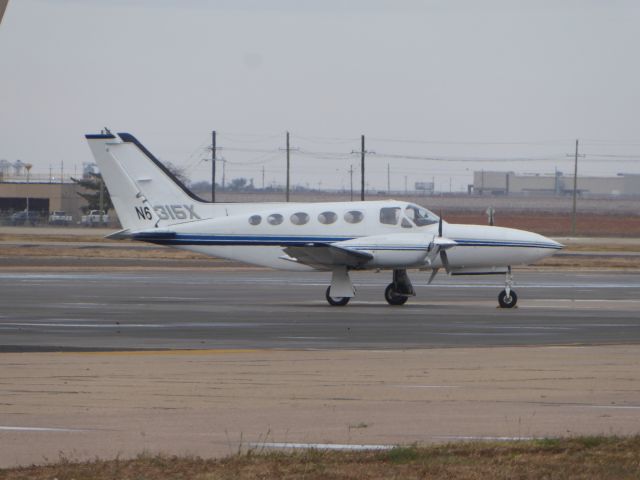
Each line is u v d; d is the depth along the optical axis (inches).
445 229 4753.9
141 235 5132.9
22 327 3508.9
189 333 3348.9
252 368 2495.1
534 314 4101.9
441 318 3927.2
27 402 2023.9
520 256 4734.3
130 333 3339.1
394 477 1425.9
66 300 4643.2
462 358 2696.9
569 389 2193.7
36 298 4739.2
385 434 1738.4
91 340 3129.9
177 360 2642.7
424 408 1973.4
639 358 2694.4
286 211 4960.6
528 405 2006.6
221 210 5226.4
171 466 1488.7
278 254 4970.5
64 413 1913.1
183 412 1930.4
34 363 2568.9
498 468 1471.5
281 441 1681.8
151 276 6412.4
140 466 1487.5
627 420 1862.7
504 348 2928.2
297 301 4763.8
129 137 5300.2
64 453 1589.6
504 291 4500.5
